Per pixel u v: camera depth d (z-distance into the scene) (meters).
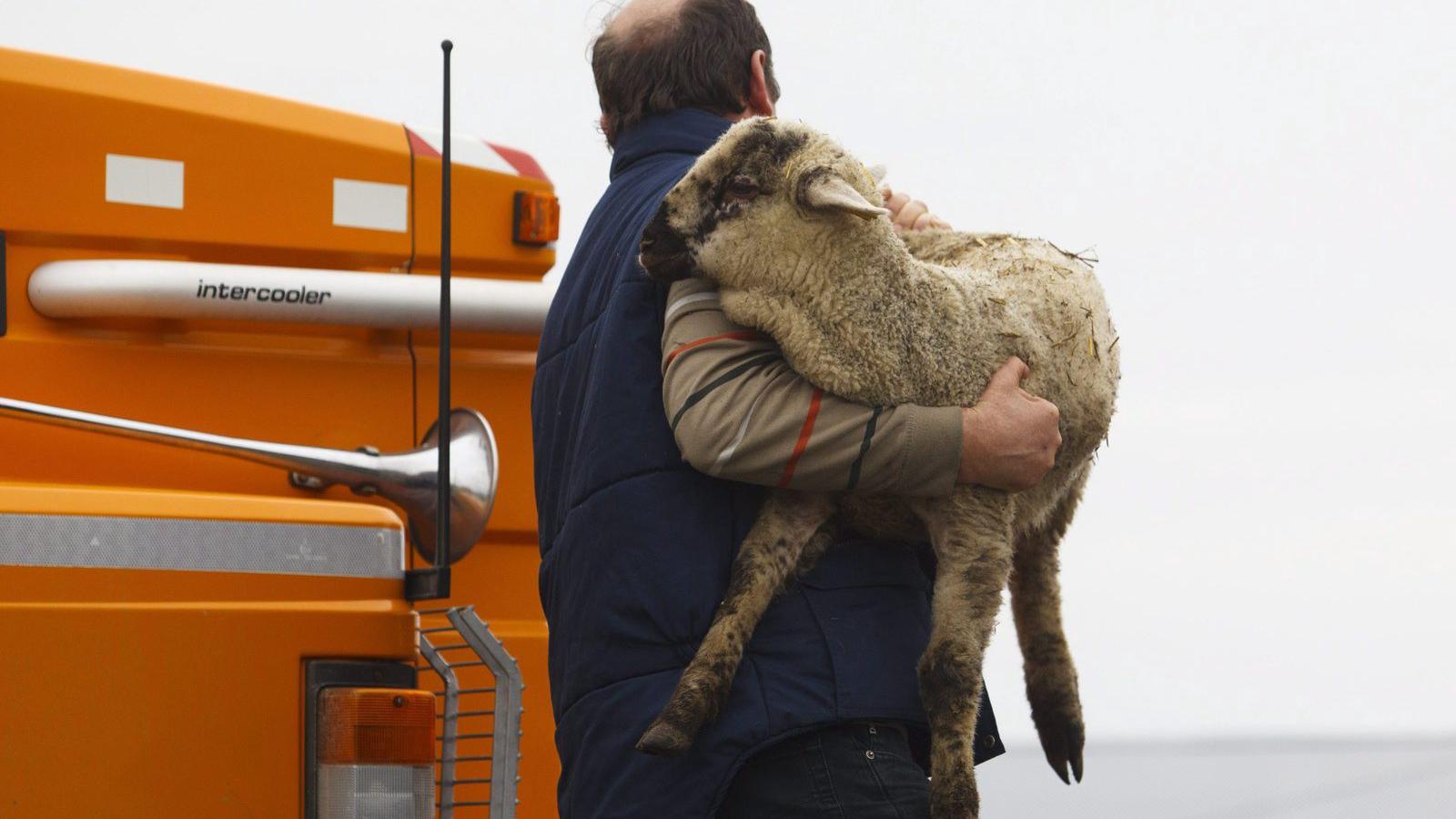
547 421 5.04
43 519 3.99
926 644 4.45
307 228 6.37
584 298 4.95
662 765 4.25
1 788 3.88
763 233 4.30
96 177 6.02
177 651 4.08
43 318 5.89
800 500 4.41
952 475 4.27
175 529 4.13
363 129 6.53
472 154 6.71
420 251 6.57
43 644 3.95
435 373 6.42
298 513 4.32
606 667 4.39
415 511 5.46
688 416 4.25
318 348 6.26
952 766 4.17
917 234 5.11
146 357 5.98
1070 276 4.82
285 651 4.21
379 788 4.25
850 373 4.27
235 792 4.11
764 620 4.35
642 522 4.40
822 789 4.22
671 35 5.05
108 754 3.98
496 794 4.73
